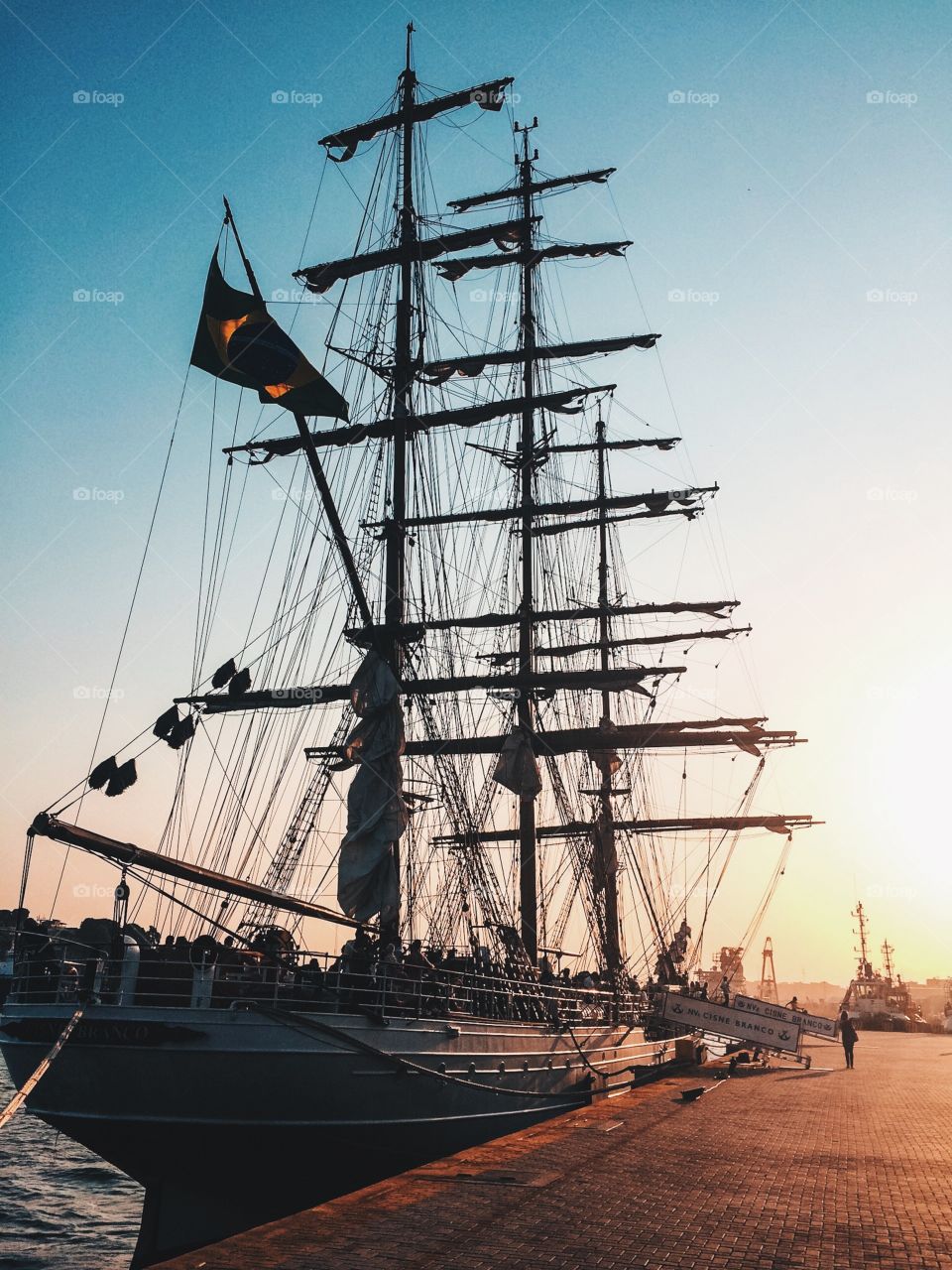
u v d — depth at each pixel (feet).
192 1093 62.95
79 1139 66.49
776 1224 42.91
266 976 69.36
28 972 69.82
